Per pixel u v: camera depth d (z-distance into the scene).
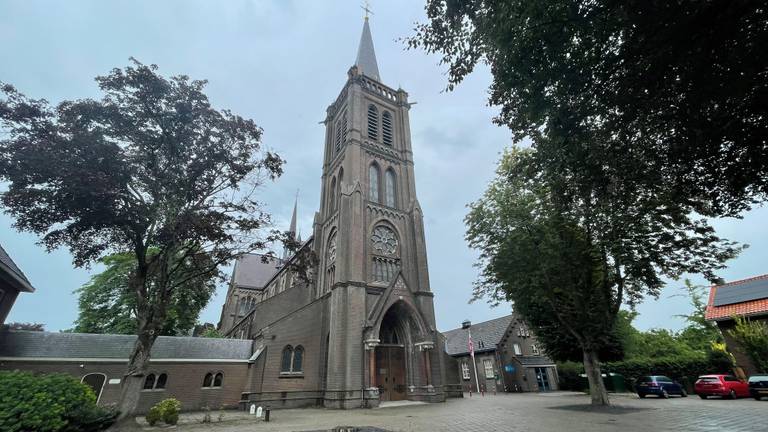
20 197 14.44
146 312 17.58
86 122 16.42
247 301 68.81
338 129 45.00
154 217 17.39
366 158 38.53
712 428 11.50
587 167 11.20
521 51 8.84
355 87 41.75
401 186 39.75
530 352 49.00
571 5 7.93
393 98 46.06
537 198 21.31
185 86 19.41
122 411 15.30
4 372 11.17
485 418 16.42
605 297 20.61
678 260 17.66
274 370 29.00
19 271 20.61
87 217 15.72
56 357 26.48
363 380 26.48
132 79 17.48
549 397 31.80
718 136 8.35
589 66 8.65
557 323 26.28
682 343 50.31
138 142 17.72
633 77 8.26
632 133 9.94
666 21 7.10
